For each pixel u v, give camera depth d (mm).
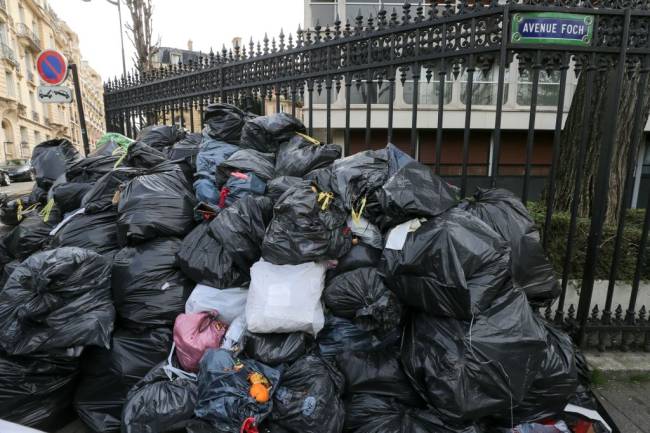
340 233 2199
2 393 2055
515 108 10781
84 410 2219
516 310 1852
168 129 4176
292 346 2070
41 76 4906
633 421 2334
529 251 2236
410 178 2213
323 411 1860
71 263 2115
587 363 2682
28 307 2033
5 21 28188
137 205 2518
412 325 2002
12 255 3332
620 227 2713
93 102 62281
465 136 2676
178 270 2424
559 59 2520
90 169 3346
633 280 2861
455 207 2232
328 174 2502
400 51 2846
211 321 2254
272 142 3166
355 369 2070
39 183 4023
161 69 4715
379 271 2105
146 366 2203
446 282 1779
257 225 2367
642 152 11664
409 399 2006
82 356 2256
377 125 10312
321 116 10062
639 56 2541
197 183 2986
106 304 2238
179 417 1870
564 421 2105
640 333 2850
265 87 3691
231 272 2295
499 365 1729
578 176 2658
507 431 1973
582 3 2611
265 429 1893
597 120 4047
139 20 9836
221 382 1884
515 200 2408
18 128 29969
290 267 2129
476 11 2500
